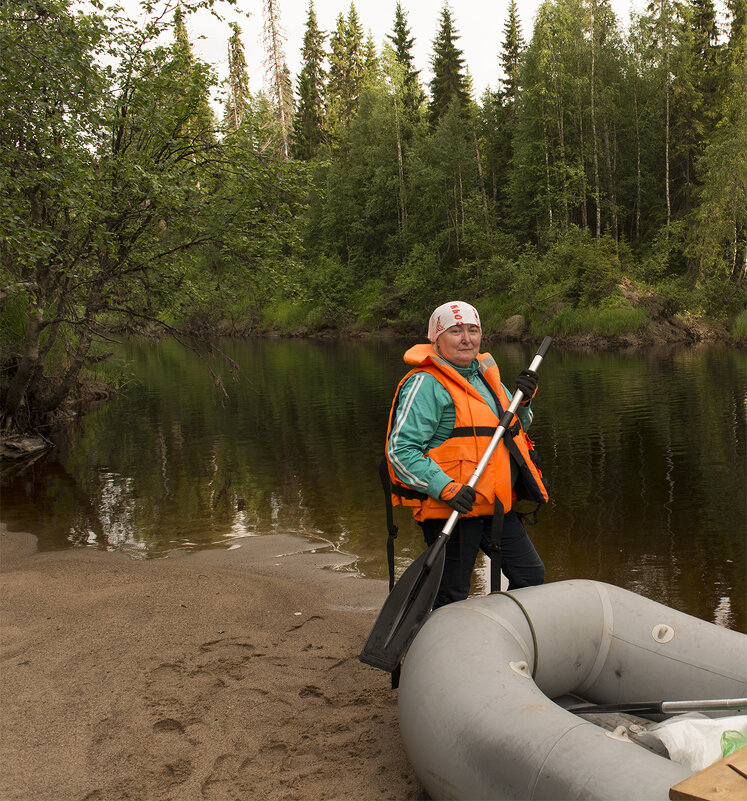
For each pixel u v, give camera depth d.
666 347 25.66
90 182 7.59
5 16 6.47
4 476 8.43
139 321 9.88
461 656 2.19
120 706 2.80
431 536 2.83
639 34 34.16
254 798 2.25
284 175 8.94
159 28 8.25
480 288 34.62
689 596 4.46
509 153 41.44
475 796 1.89
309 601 4.10
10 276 7.21
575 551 5.36
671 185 35.84
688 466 7.95
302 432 10.69
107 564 4.84
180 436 10.74
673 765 1.68
